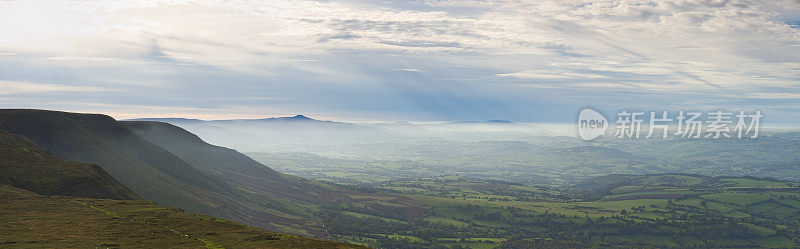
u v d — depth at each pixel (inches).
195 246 6107.3
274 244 6505.9
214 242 6446.9
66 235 6387.8
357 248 6565.0
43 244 5821.9
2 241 5910.4
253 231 7377.0
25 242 5900.6
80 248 5689.0
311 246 6520.7
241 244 6392.7
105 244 5959.6
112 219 7701.8
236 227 7691.9
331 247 6530.5
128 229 7003.0
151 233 6815.9
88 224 7219.5
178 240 6437.0
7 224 6948.8
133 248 5821.9
